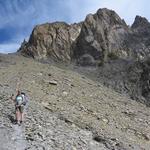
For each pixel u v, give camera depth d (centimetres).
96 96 4841
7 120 2472
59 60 9538
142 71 7812
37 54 9556
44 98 3744
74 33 10288
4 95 3231
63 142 2248
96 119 3484
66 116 3067
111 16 10900
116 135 2939
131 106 4903
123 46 10119
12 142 2091
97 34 10075
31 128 2375
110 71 8294
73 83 5331
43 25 10231
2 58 6962
